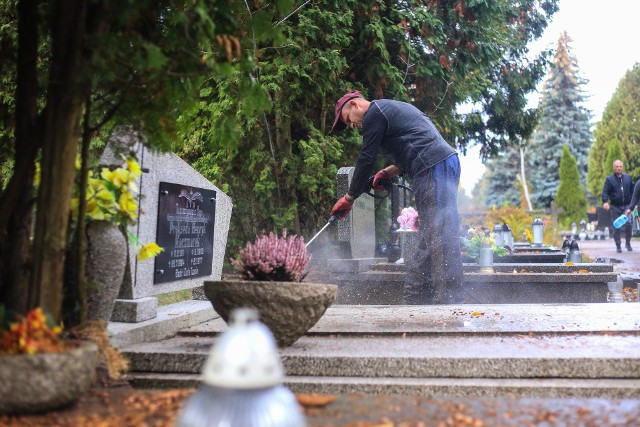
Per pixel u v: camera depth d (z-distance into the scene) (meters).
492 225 23.47
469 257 9.08
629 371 3.51
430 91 12.52
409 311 5.72
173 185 5.31
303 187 10.58
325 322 4.96
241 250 4.13
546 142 50.72
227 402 1.89
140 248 4.58
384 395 3.38
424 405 3.11
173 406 2.94
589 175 47.47
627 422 2.75
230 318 3.81
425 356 3.59
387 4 11.81
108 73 3.35
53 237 3.29
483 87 14.26
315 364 3.61
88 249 3.81
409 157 6.99
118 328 4.18
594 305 6.06
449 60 12.59
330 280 8.56
